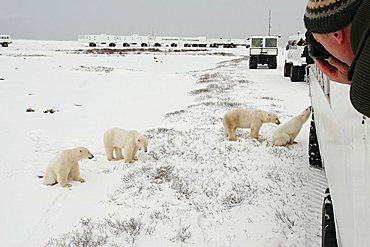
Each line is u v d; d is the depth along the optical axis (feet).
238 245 14.49
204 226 16.31
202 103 49.39
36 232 16.53
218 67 116.47
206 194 19.45
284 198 18.29
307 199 17.89
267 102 47.91
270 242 14.46
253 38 105.19
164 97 59.93
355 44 2.61
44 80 76.28
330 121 9.20
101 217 17.54
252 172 22.29
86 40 336.08
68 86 69.97
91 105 52.70
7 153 29.25
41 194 20.79
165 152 27.17
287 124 27.96
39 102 53.36
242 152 26.45
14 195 20.71
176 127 36.37
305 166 22.95
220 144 28.73
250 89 61.72
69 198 20.13
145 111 48.57
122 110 49.24
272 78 79.61
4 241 15.90
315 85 16.31
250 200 18.30
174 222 16.69
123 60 142.61
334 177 8.22
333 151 8.42
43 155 29.12
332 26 2.76
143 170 23.40
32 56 146.30
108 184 21.94
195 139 30.58
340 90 7.06
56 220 17.57
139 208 18.28
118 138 26.21
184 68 122.93
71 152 22.20
